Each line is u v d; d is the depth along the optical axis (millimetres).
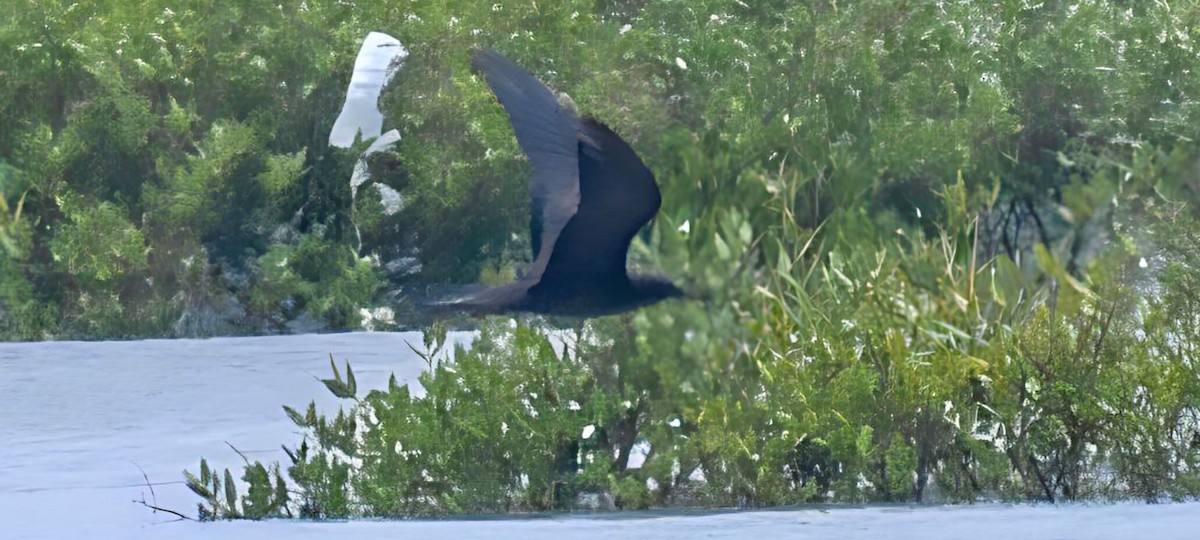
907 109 20656
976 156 20609
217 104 24734
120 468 12234
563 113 7516
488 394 11352
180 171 23609
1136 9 23406
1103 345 11977
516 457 11391
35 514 10812
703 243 15648
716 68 21688
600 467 11305
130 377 16406
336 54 24109
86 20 24734
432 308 7777
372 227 23531
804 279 13789
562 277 7664
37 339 22891
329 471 11180
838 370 11961
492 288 7840
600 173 7445
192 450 12773
